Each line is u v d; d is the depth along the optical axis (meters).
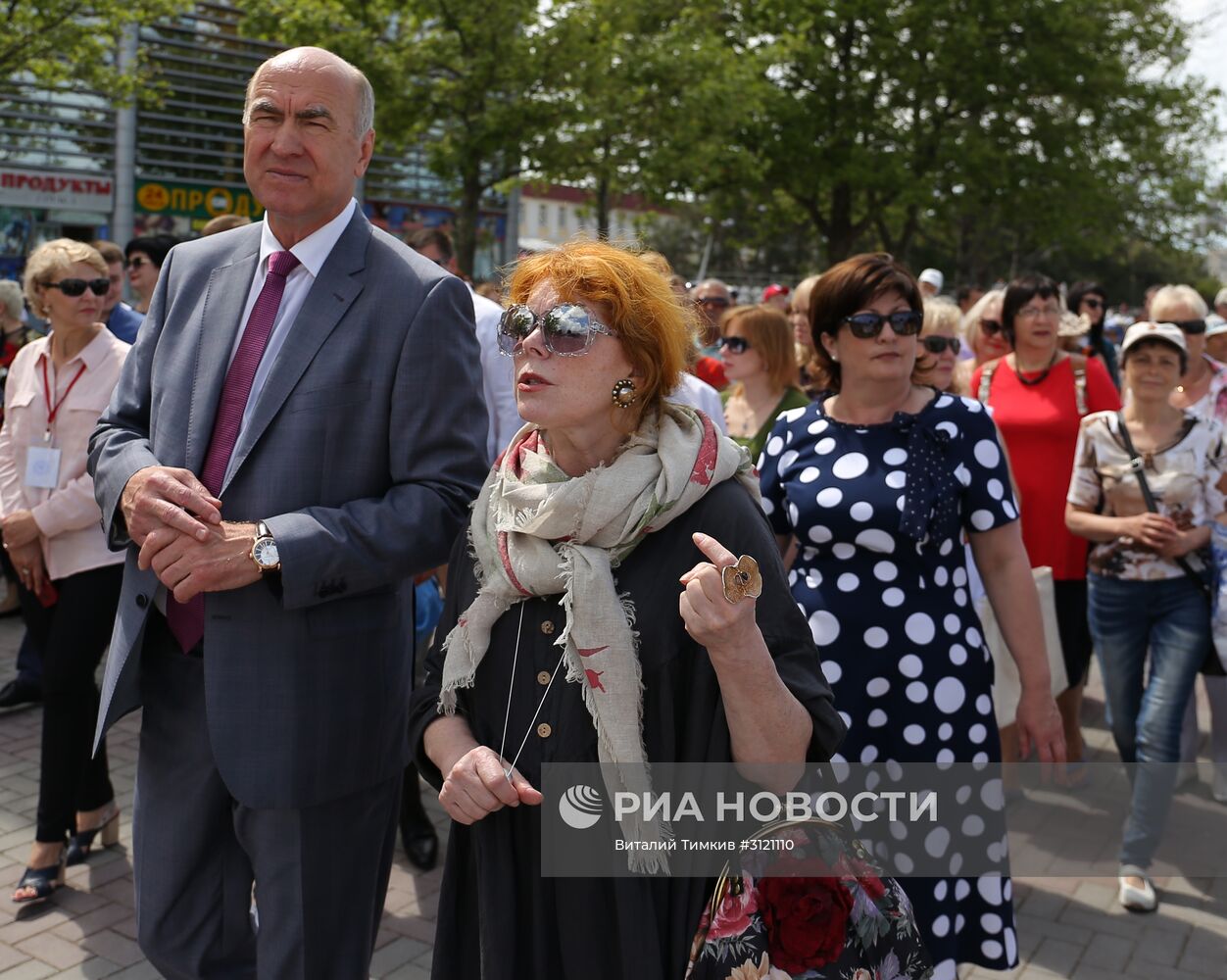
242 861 2.57
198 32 17.06
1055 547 4.70
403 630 2.55
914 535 2.66
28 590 4.14
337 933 2.47
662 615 1.71
